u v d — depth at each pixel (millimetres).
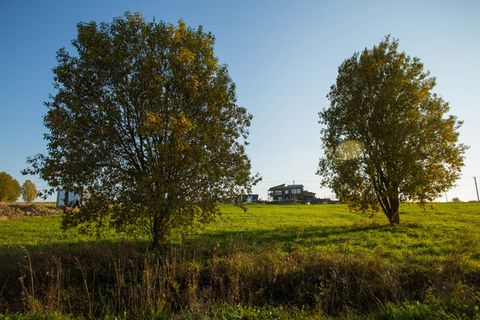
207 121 15328
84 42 14664
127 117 14805
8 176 84625
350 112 26516
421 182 23844
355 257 12391
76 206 14406
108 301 9859
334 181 26516
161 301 9133
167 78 15234
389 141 23969
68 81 14352
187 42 15602
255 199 109750
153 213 13656
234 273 11117
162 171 14180
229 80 16406
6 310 8938
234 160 15258
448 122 24656
